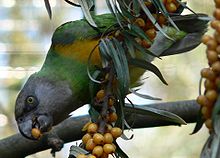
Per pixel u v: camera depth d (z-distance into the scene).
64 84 2.82
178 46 2.78
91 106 2.64
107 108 2.62
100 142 2.61
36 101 2.82
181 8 2.67
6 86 3.21
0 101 3.20
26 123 2.82
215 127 2.52
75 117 2.86
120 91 2.62
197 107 2.85
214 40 2.52
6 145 2.87
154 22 2.62
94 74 2.64
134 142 3.24
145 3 2.65
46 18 3.25
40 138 2.83
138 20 2.65
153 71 2.64
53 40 2.83
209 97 2.52
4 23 3.24
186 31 2.76
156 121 2.82
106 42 2.63
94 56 2.76
